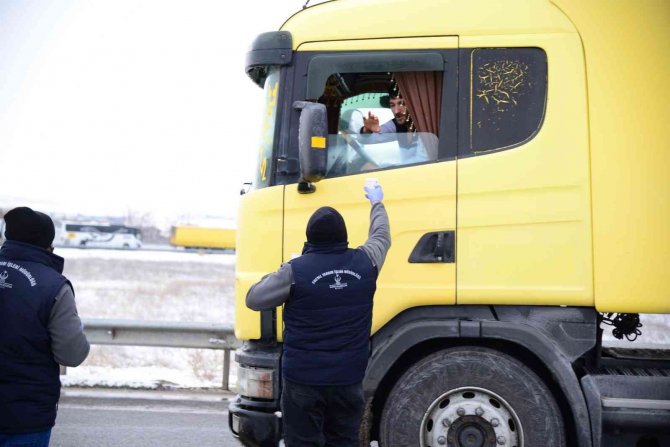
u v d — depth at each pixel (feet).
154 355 36.42
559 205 15.20
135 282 90.68
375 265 14.02
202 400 26.23
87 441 20.90
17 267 11.67
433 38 15.96
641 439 15.71
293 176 15.99
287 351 13.64
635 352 18.02
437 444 15.12
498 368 15.03
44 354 11.53
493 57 15.78
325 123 15.15
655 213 15.01
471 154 15.60
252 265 16.01
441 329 15.10
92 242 272.31
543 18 15.69
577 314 15.28
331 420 13.85
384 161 15.98
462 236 15.35
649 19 15.37
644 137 15.16
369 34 16.12
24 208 12.05
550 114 15.40
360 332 13.64
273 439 15.55
